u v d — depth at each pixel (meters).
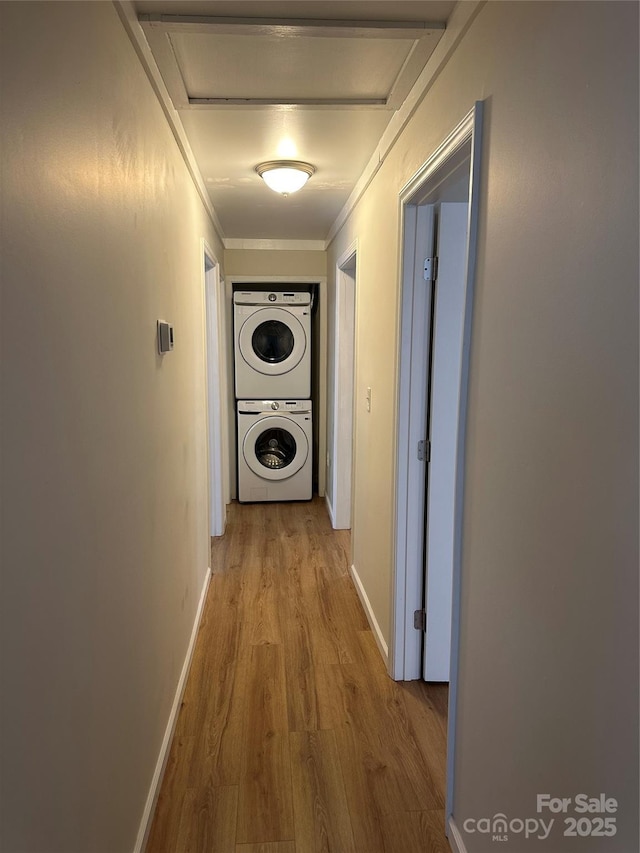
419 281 1.97
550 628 0.95
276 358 4.55
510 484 1.10
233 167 2.59
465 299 1.30
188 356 2.33
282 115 1.99
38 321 0.78
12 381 0.70
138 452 1.40
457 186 1.70
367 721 1.99
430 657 2.19
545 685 0.97
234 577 3.21
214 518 3.86
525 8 1.00
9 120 0.70
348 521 4.03
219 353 3.87
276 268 4.44
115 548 1.18
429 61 1.54
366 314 2.68
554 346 0.92
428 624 2.17
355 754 1.83
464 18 1.28
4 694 0.68
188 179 2.34
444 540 2.11
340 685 2.21
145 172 1.49
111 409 1.15
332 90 1.78
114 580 1.17
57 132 0.86
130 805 1.32
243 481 4.59
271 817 1.59
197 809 1.61
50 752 0.83
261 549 3.65
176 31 1.41
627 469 0.74
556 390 0.92
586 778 0.85
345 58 1.57
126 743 1.28
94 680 1.04
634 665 0.73
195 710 2.05
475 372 1.29
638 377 0.71
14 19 0.71
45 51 0.81
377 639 2.49
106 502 1.12
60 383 0.87
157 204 1.66
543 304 0.96
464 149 1.35
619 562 0.76
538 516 0.99
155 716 1.63
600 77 0.78
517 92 1.04
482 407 1.24
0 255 0.67
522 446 1.05
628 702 0.75
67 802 0.90
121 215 1.24
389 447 2.24
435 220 1.95
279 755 1.83
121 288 1.24
